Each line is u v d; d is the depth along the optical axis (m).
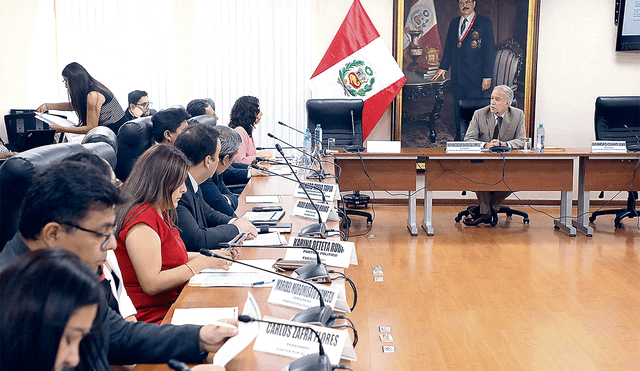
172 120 2.93
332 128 5.36
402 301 3.25
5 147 4.05
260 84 6.16
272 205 2.88
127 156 2.89
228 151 2.70
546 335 2.77
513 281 3.61
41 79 5.38
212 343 1.23
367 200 5.97
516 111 5.14
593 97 6.09
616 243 4.58
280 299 1.54
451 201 6.29
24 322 0.65
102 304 0.72
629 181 4.77
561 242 4.62
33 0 5.20
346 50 6.04
